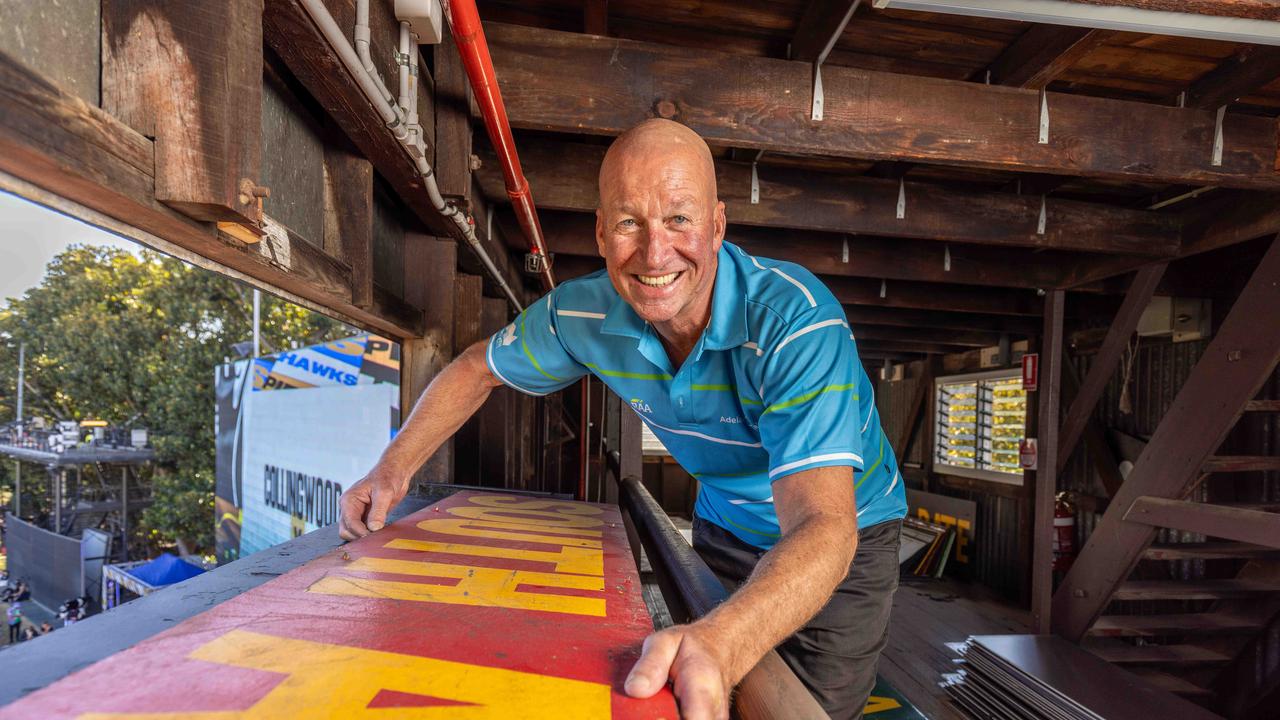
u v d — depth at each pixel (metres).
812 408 1.07
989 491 7.11
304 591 0.87
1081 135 2.34
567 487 6.88
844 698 1.59
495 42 2.03
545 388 1.63
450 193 1.91
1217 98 2.38
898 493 1.77
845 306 6.03
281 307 20.66
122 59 0.75
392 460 1.40
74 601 16.08
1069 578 4.41
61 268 22.50
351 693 0.57
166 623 0.77
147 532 21.33
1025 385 5.04
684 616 0.99
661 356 1.36
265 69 1.25
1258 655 4.13
